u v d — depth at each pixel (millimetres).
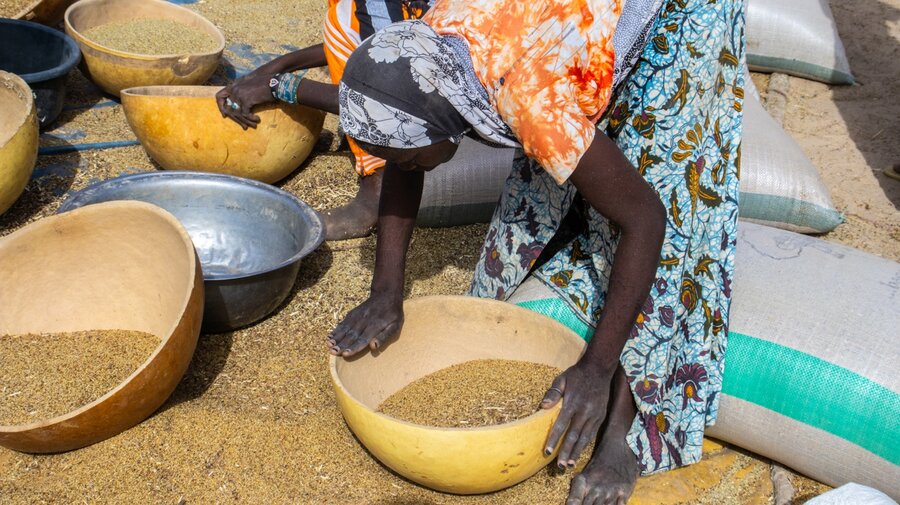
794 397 2277
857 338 2275
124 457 2188
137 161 3609
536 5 1720
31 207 3256
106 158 3605
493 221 2566
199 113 3127
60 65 3850
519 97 1716
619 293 1915
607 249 2295
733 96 2186
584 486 2146
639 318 2176
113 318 2637
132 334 2604
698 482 2344
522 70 1718
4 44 3891
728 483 2359
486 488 2059
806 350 2287
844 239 3561
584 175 1794
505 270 2510
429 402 2297
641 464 2293
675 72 2014
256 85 3105
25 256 2488
